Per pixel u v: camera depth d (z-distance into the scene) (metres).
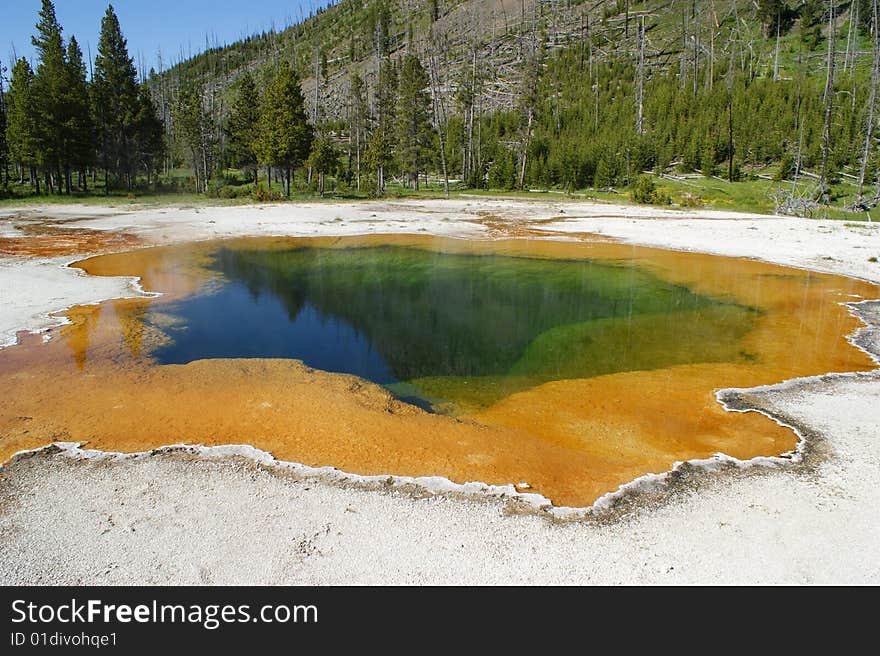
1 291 13.10
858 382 8.55
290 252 19.84
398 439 6.60
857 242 20.12
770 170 41.97
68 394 7.71
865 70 50.91
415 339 11.07
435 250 20.38
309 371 9.00
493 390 8.40
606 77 63.16
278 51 114.88
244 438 6.53
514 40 80.19
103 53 40.94
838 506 5.35
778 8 60.75
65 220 25.55
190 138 45.66
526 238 22.56
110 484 5.57
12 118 37.66
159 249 19.53
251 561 4.57
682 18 71.38
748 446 6.56
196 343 10.50
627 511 5.27
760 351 10.10
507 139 57.59
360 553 4.67
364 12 112.81
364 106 52.09
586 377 8.95
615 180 45.88
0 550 4.65
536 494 5.50
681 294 14.32
